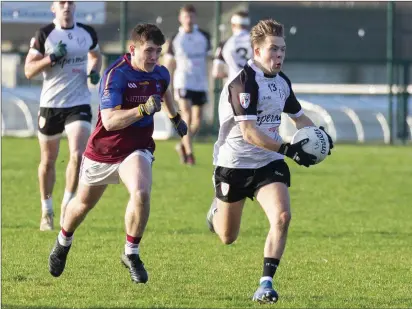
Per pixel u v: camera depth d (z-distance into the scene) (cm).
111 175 1969
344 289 2006
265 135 1884
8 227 2838
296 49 7456
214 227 2141
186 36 4803
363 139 7150
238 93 1894
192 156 4859
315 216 3225
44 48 2834
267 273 1811
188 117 4822
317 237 2773
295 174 4625
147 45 1923
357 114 7225
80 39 2844
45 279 2073
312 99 7269
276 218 1842
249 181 1948
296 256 2441
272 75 1920
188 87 4800
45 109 2789
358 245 2631
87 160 1975
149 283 2045
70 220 2016
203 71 4831
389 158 5650
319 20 7425
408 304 1847
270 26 1897
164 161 5047
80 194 2000
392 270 2250
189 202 3500
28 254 2381
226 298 1886
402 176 4584
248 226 2983
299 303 1838
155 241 2638
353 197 3756
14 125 7138
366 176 4569
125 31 6725
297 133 1888
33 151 5509
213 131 6706
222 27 6694
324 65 7656
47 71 2809
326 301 1866
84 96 2830
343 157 5700
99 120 1958
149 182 1916
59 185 4009
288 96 1972
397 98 6900
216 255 2428
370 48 7438
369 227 2983
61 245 2042
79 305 1803
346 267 2283
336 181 4322
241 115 1889
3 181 4009
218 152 1992
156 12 6831
